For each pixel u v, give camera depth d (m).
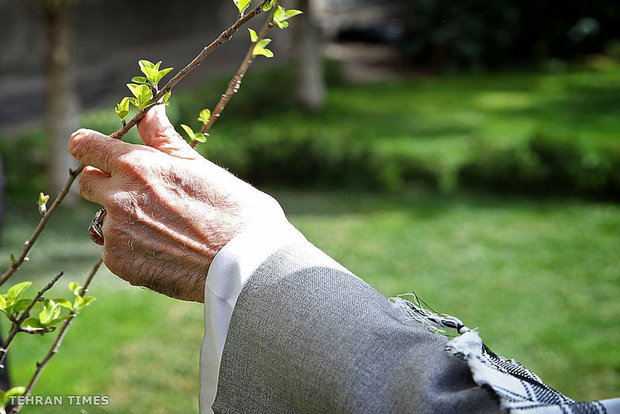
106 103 12.27
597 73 15.57
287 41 16.33
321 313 0.76
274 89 12.25
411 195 8.44
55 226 7.04
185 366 4.52
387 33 18.50
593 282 5.92
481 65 16.20
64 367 4.41
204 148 8.83
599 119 11.74
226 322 0.80
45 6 7.24
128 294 5.52
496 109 12.67
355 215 7.67
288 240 0.82
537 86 14.56
